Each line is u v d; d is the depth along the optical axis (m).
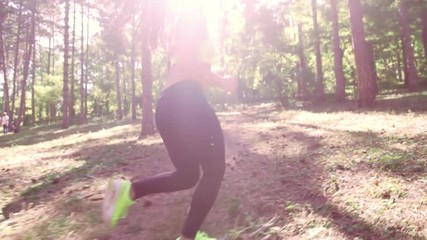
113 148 11.37
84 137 18.38
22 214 4.98
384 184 4.88
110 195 2.81
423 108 13.75
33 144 17.92
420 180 4.85
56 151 12.72
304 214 4.25
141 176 6.89
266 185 5.54
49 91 48.34
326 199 4.67
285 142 9.33
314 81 30.98
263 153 8.19
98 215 4.68
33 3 33.91
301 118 15.98
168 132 2.92
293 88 33.56
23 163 9.96
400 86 37.19
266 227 3.96
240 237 3.77
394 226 3.65
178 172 2.94
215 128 2.94
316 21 28.70
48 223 4.46
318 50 29.16
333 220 3.98
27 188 6.63
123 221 4.47
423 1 25.39
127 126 23.48
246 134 11.84
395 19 27.42
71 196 5.70
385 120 11.41
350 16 17.20
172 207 4.86
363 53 17.06
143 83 14.84
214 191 2.92
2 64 40.84
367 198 4.50
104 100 61.78
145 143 11.94
